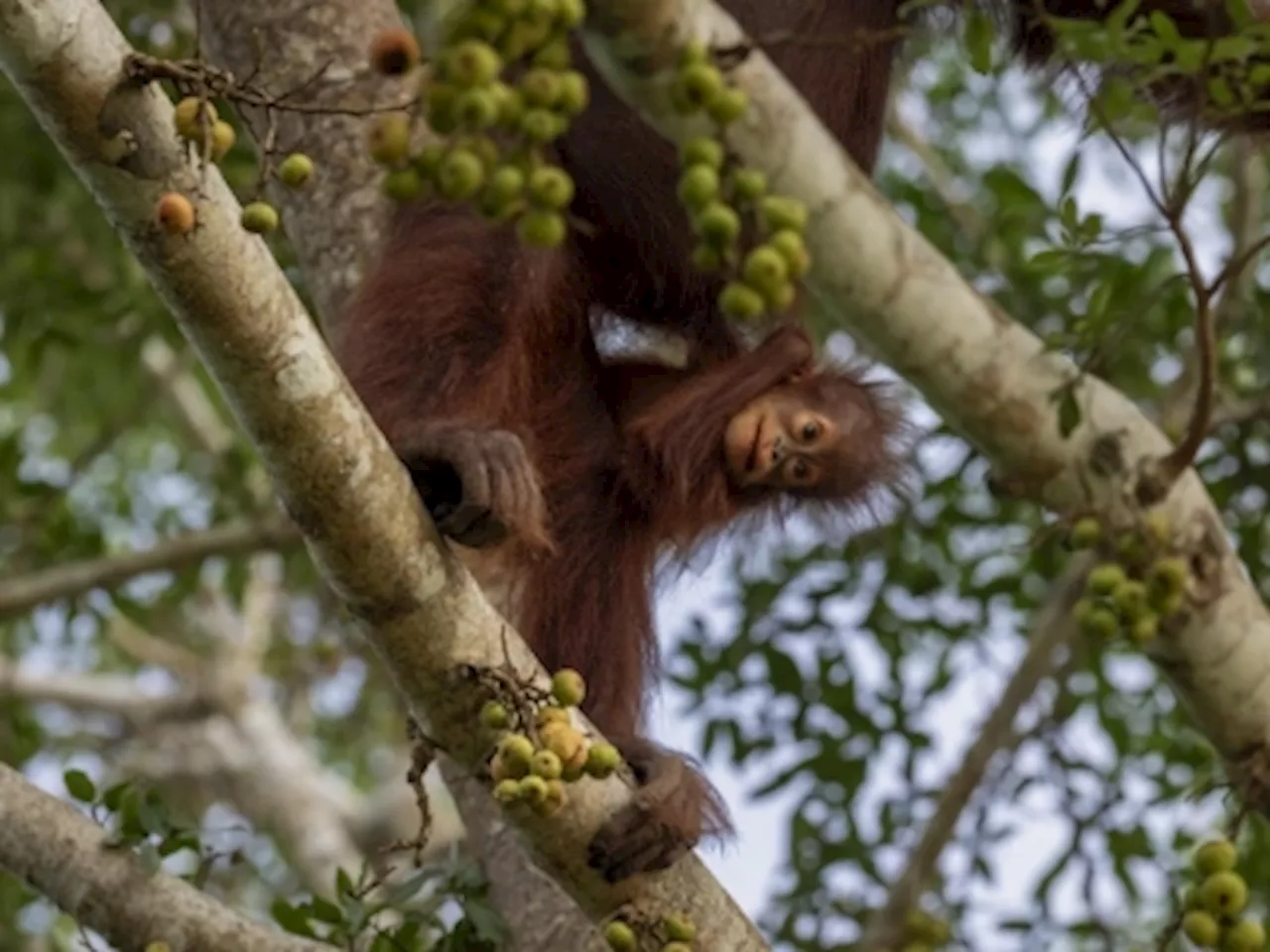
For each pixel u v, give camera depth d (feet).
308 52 35.27
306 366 23.15
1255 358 48.37
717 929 26.96
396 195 19.66
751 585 50.21
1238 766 28.37
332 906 32.71
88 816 31.17
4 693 61.98
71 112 21.66
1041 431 26.71
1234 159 47.21
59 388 68.95
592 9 21.44
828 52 33.86
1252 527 48.11
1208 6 26.99
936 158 57.16
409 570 24.29
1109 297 29.32
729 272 20.52
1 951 50.49
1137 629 26.84
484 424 28.27
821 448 35.78
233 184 47.85
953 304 25.52
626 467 35.45
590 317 35.04
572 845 26.40
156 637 70.90
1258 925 25.03
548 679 25.57
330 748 79.05
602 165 32.63
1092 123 28.50
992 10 35.73
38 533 54.80
